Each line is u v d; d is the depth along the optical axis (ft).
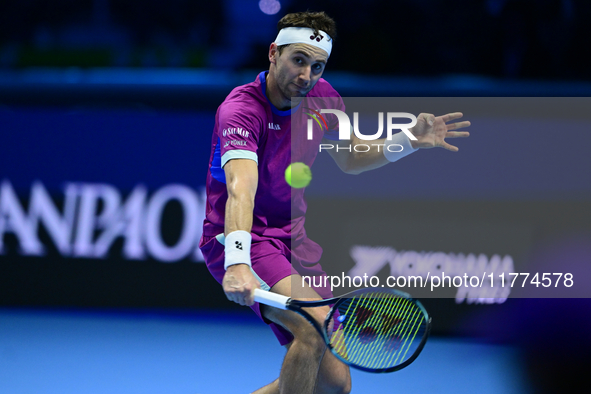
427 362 51.88
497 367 50.67
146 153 65.31
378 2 86.28
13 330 59.77
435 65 86.38
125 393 44.98
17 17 88.43
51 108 66.39
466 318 57.41
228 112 32.45
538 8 84.12
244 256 29.22
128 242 65.16
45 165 65.67
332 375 32.71
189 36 89.56
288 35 32.14
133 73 71.10
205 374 49.21
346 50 84.33
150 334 59.41
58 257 65.36
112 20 89.97
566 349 54.75
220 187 34.45
